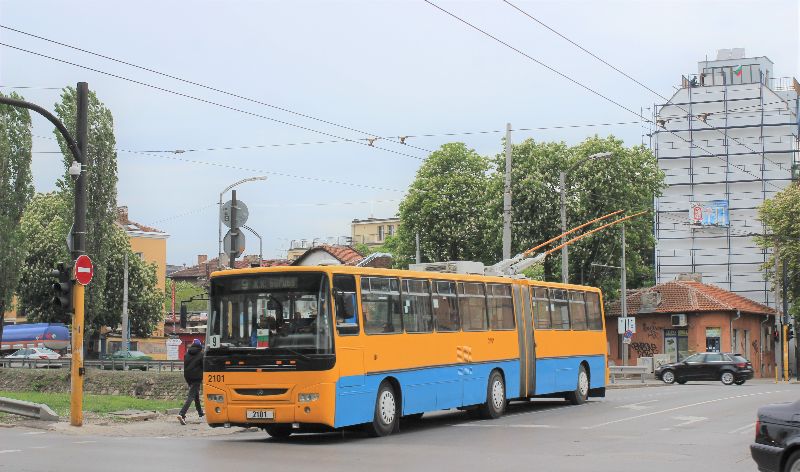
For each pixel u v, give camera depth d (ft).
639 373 176.24
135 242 289.53
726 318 218.18
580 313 102.06
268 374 61.72
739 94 288.10
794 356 257.14
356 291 65.05
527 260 101.30
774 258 231.30
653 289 226.79
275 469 47.88
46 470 46.73
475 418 82.64
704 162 290.56
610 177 199.00
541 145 205.26
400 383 69.15
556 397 105.50
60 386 137.39
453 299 78.13
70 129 162.61
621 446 58.95
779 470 39.17
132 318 243.40
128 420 81.00
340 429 71.51
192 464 49.80
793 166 282.36
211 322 64.18
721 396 115.55
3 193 161.58
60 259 229.04
